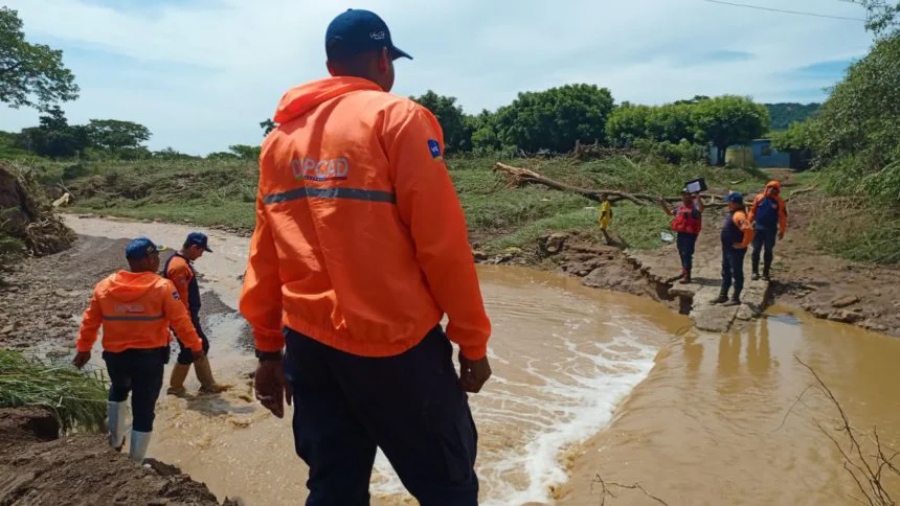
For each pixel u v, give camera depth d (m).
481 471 5.29
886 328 9.01
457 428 1.97
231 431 5.93
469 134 46.75
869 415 6.11
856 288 10.47
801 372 7.41
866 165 14.35
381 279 1.77
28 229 16.08
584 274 14.05
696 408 6.36
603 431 6.04
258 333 2.21
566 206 19.50
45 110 35.06
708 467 5.16
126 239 18.28
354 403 1.91
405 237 1.81
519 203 19.73
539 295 12.30
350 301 1.78
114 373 5.03
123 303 4.95
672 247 13.98
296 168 1.92
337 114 1.88
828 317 9.70
